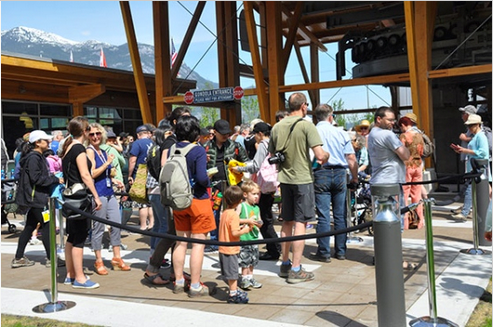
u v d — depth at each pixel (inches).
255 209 221.5
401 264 156.2
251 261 220.1
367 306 194.4
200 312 190.1
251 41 717.3
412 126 333.7
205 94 756.0
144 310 195.0
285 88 724.7
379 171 249.4
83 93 824.3
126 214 343.9
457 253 268.5
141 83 797.9
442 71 593.0
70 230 234.4
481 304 193.6
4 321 189.8
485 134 374.0
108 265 277.9
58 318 190.2
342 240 268.4
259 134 273.7
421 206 332.2
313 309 192.7
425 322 170.7
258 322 177.8
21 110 772.6
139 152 323.0
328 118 268.5
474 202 271.1
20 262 281.3
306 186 228.8
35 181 271.0
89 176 226.7
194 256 214.2
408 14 579.8
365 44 807.1
